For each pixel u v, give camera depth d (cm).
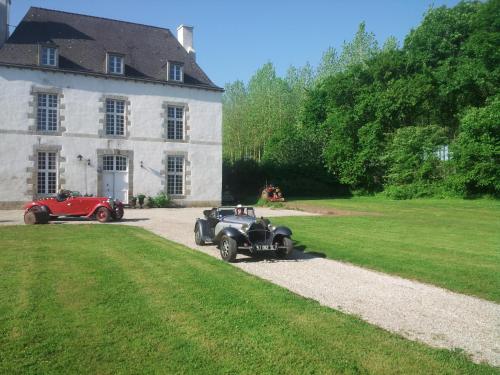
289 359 459
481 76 3391
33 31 2744
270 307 630
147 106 2878
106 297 662
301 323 566
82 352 468
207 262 963
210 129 3081
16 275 798
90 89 2708
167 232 1531
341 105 4325
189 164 3006
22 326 537
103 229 1548
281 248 1061
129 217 2125
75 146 2662
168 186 2961
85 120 2691
